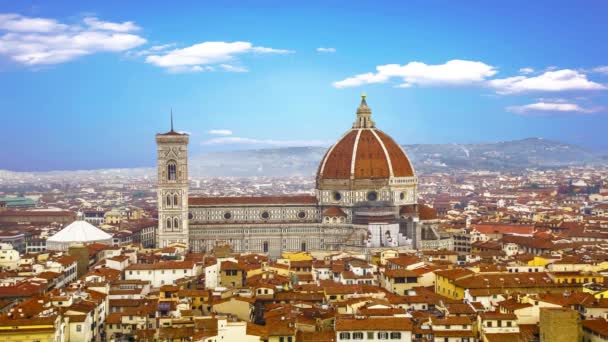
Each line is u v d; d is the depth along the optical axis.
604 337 191.38
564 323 197.62
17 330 199.62
